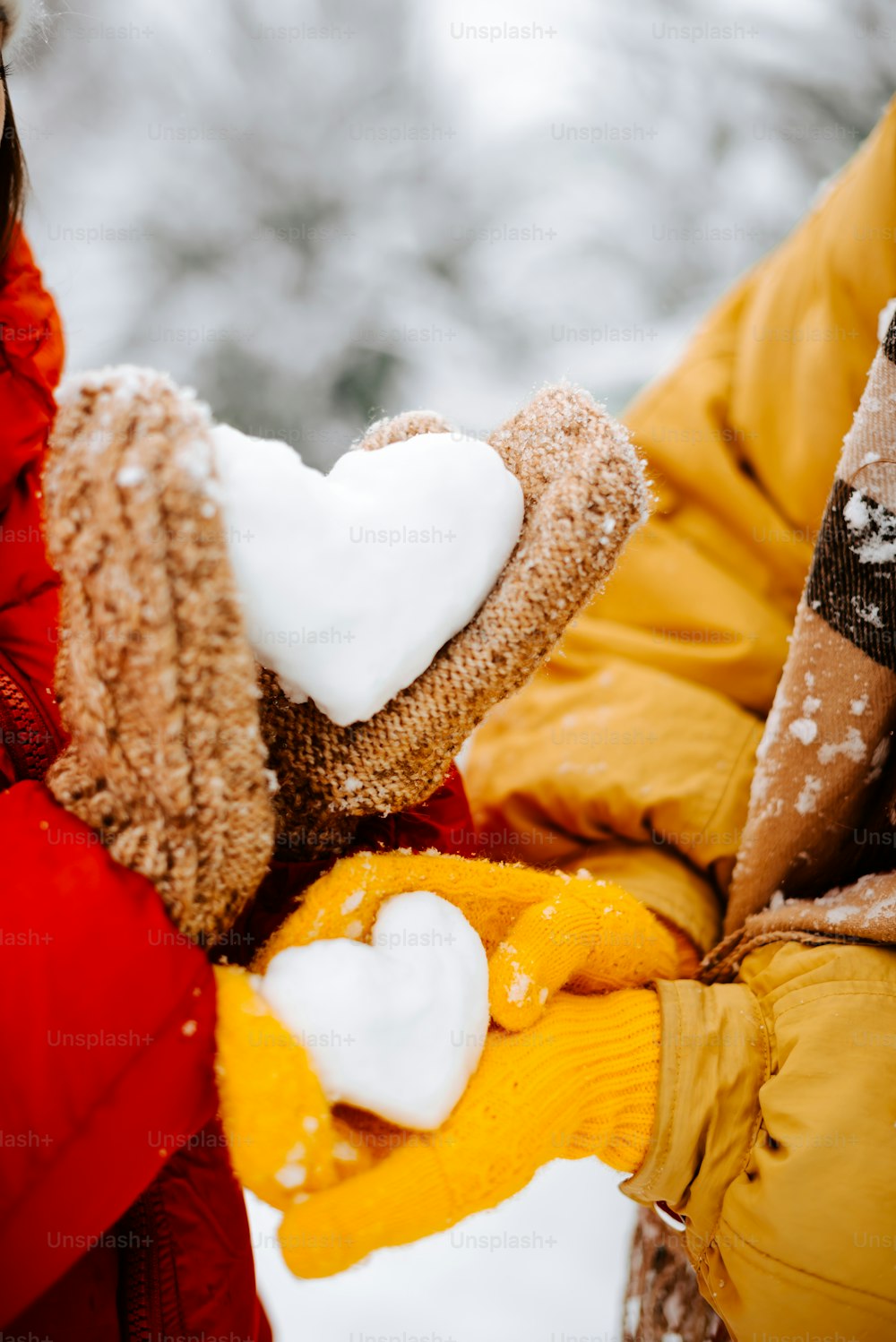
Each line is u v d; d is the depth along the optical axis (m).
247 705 0.64
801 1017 0.77
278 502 0.64
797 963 0.80
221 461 0.64
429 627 0.67
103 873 0.66
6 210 0.82
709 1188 0.76
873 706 0.80
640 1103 0.75
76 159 2.73
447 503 0.67
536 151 2.81
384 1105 0.67
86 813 0.67
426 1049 0.68
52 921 0.65
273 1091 0.65
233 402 2.53
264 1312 0.88
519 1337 1.33
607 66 2.79
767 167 2.59
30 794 0.69
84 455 0.61
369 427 0.76
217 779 0.64
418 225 2.76
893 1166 0.73
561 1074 0.73
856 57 2.48
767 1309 0.75
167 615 0.61
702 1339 0.92
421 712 0.69
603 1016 0.77
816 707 0.81
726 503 1.04
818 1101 0.74
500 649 0.68
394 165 2.75
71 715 0.66
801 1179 0.73
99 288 2.58
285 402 2.54
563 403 0.71
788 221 2.57
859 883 0.82
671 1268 0.94
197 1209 0.79
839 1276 0.73
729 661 1.01
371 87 2.81
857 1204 0.73
